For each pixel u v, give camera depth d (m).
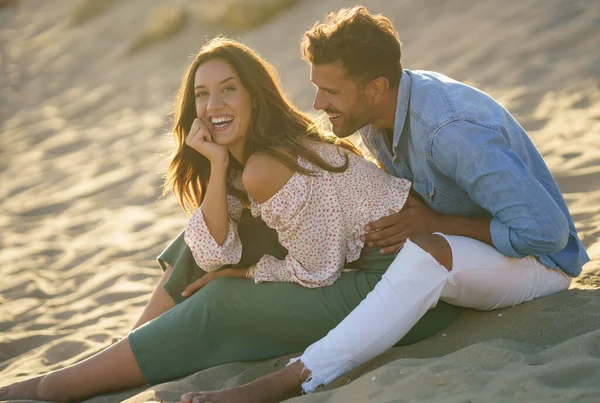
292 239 3.88
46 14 19.64
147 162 10.51
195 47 15.10
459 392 3.07
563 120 8.57
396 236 3.91
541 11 11.73
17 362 4.94
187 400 3.44
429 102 3.86
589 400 2.82
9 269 7.23
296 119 4.10
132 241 7.64
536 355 3.33
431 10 13.09
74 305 6.08
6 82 16.11
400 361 3.48
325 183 3.87
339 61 3.80
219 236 3.97
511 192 3.67
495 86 10.14
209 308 3.97
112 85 14.56
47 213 9.27
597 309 3.83
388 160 4.27
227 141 4.00
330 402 3.27
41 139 12.66
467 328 3.94
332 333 3.59
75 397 3.99
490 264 3.78
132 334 4.02
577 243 4.10
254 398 3.48
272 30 14.56
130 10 17.67
